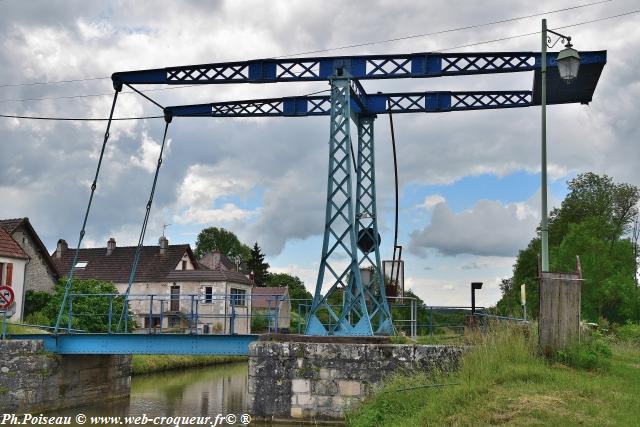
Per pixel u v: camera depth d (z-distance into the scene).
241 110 26.62
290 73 24.17
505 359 16.05
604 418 11.65
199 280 57.91
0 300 23.70
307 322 23.05
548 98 25.11
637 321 45.09
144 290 58.62
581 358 15.99
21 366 23.38
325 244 23.03
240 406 26.55
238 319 58.72
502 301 69.19
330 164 23.38
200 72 24.73
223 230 104.44
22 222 42.53
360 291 22.66
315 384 20.28
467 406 13.00
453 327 25.19
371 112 26.30
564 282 16.66
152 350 24.52
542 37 18.84
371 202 26.19
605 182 65.25
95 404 26.92
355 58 23.86
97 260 62.03
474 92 25.75
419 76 23.53
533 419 11.74
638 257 61.62
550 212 67.19
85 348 25.12
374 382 19.91
